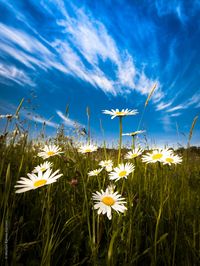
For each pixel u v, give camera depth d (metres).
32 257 0.21
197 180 0.38
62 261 0.21
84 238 0.24
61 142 0.44
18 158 0.35
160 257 0.22
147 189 0.31
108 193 0.21
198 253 0.22
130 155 0.34
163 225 0.25
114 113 0.33
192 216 0.27
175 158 0.26
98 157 0.46
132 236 0.22
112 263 0.18
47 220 0.19
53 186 0.29
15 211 0.25
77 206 0.27
